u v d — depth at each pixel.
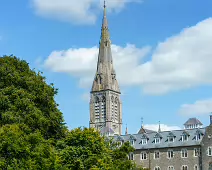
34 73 79.25
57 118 76.69
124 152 92.25
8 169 57.88
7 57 77.00
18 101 70.88
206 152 136.88
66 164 74.69
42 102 76.44
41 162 62.31
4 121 67.81
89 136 78.12
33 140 63.25
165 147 145.00
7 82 73.56
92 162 75.81
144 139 151.00
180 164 141.38
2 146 59.28
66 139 77.62
